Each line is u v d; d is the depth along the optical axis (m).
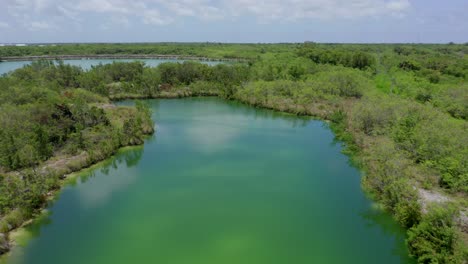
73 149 33.09
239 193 27.88
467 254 16.41
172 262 19.41
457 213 19.81
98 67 79.88
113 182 29.62
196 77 78.00
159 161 34.44
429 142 29.62
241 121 50.47
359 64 91.31
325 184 29.64
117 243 21.08
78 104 39.97
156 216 24.23
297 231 22.55
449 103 49.03
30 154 29.44
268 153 37.09
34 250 20.11
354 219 24.05
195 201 26.50
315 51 102.06
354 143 37.53
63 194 27.16
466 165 25.75
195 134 43.53
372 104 42.78
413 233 19.31
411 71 77.69
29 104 38.62
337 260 19.59
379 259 19.61
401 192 23.36
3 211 22.38
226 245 21.03
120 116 45.41
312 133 44.78
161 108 58.53
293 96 59.88
